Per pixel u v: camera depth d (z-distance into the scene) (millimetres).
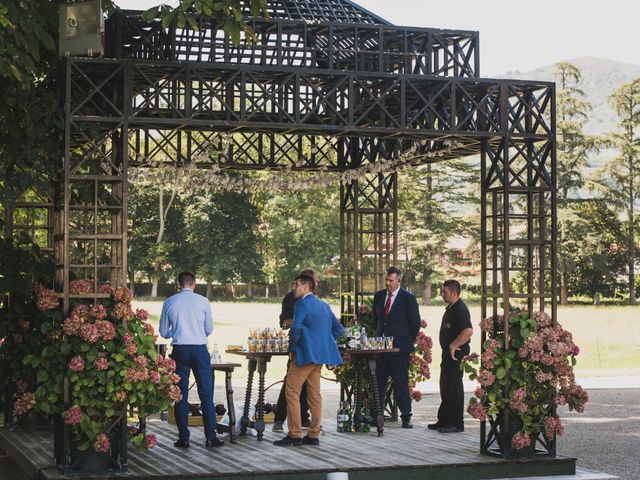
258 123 10344
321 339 11477
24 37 9930
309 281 11547
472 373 10742
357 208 14945
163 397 9820
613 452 13016
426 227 67812
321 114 12500
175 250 70375
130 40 10812
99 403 9523
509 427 10680
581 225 68125
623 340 40125
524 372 10672
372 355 12656
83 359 9531
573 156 69812
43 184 10656
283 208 70562
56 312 9977
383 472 9984
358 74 10688
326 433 12555
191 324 11234
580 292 69562
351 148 15172
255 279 71125
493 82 10984
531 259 11000
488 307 60781
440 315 55312
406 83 10859
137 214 69812
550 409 10719
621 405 18562
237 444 11523
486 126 11141
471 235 67750
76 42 9828
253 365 12242
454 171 68375
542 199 11133
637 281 71938
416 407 17797
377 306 13391
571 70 70812
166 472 9578
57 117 10422
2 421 13562
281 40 10789
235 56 11148
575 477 10477
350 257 15266
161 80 10938
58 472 9570
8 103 10383
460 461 10367
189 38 10969
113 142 10688
